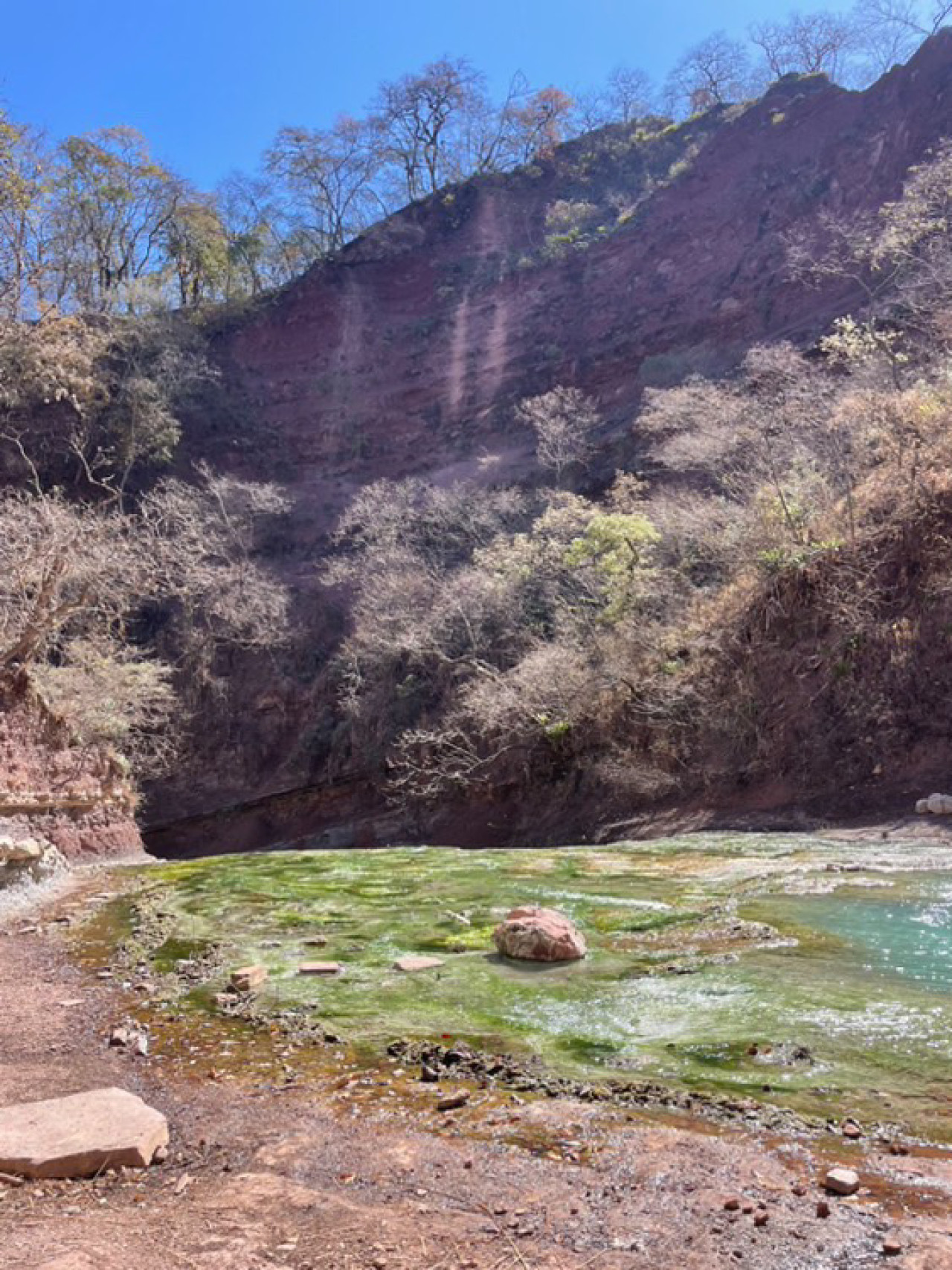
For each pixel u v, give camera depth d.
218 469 50.69
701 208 51.12
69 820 16.36
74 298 48.94
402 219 66.50
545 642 28.08
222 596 39.16
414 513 39.38
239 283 68.56
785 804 17.81
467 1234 2.67
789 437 23.64
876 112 45.97
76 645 22.11
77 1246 2.59
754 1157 3.17
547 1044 4.63
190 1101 4.00
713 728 20.59
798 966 5.99
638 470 36.31
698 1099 3.76
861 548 19.45
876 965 5.96
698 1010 5.10
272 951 7.35
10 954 7.72
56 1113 3.63
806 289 42.12
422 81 73.56
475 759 26.77
